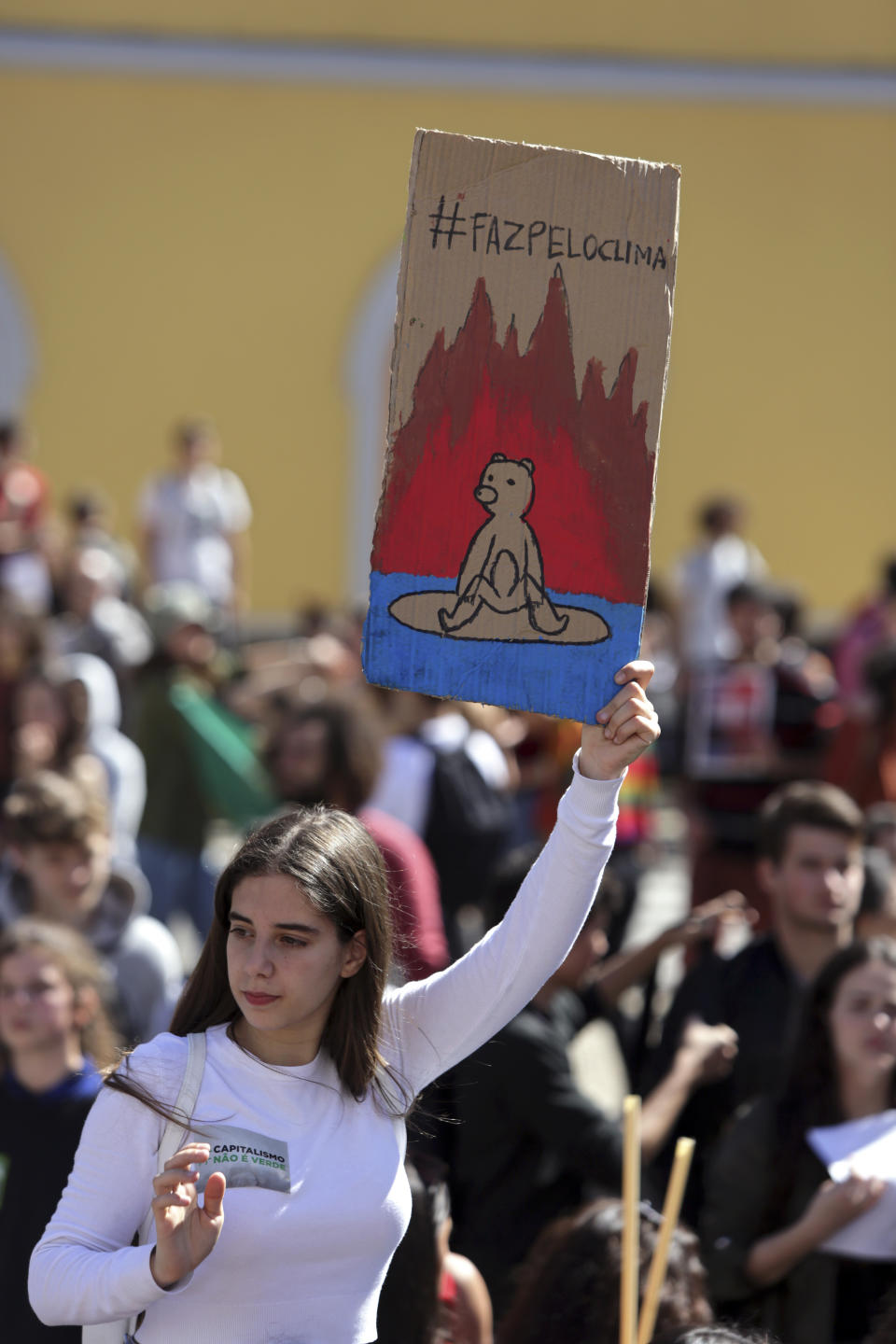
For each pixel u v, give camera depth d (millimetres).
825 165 41156
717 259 41094
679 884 27984
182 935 22344
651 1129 10148
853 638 29688
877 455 42031
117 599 29141
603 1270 7699
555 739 20438
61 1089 9539
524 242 6172
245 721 22516
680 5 40344
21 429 33875
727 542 34719
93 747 18016
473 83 39562
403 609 6199
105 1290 5453
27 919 11383
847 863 11633
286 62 38750
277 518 39719
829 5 40781
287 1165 5758
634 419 6184
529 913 6207
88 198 38531
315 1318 5746
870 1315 9000
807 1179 9383
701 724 19719
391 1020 6367
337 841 6051
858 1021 9398
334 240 39469
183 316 39062
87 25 38250
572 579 6172
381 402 39844
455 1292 8070
